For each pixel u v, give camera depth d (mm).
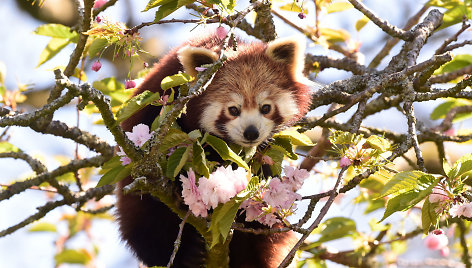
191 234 7754
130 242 8039
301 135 6707
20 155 8844
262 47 8039
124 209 7930
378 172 6047
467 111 10305
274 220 5738
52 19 13094
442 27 9039
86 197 8914
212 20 6223
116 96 8969
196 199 5492
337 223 9320
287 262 5488
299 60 7918
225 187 5410
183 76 5289
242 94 7426
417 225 9914
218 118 7387
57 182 8781
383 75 8547
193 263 7789
